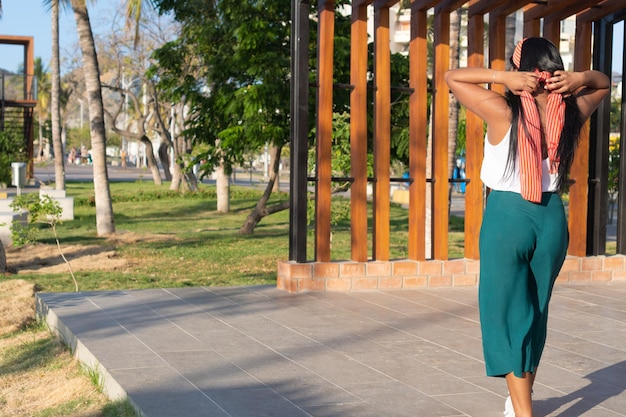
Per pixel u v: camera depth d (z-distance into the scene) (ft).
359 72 26.86
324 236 26.53
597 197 29.45
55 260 44.70
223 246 53.16
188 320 21.11
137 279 37.27
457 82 11.84
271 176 62.49
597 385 15.07
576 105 11.75
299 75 26.13
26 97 124.57
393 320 21.36
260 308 22.99
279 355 17.26
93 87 57.52
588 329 20.57
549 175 11.47
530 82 11.21
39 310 24.82
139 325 20.39
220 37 59.62
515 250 11.44
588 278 29.07
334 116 43.98
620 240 30.09
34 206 35.63
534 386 14.99
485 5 26.45
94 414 14.51
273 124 55.83
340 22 55.06
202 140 64.28
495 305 11.59
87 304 23.49
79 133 306.55
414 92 27.43
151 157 131.95
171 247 52.01
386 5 26.66
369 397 14.12
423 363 16.66
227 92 58.23
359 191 26.94
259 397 14.05
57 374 18.22
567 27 169.89
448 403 13.79
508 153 11.40
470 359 17.03
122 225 69.72
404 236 63.62
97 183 58.18
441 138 27.66
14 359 20.29
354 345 18.33
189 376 15.43
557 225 11.53
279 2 54.44
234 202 100.42
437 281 27.40
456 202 105.70
